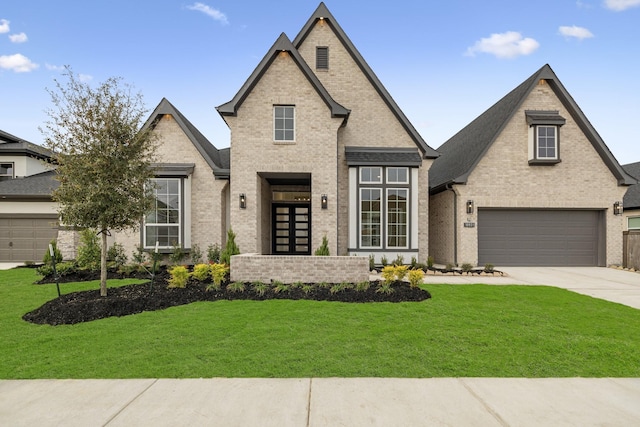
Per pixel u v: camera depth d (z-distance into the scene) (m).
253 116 12.96
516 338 5.39
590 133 14.57
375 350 4.90
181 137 14.30
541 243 14.84
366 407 3.46
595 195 14.68
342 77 14.66
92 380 4.01
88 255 11.41
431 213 17.61
